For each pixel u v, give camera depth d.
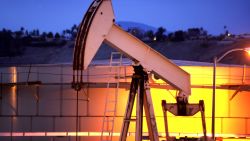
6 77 39.53
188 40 170.50
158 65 28.62
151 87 37.50
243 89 39.22
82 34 25.55
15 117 39.03
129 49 27.52
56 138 38.75
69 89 38.81
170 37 174.00
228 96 39.28
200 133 38.97
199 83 39.00
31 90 39.03
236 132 39.34
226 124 39.22
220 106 39.19
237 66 40.03
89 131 38.69
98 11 25.75
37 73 39.16
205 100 39.03
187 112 31.06
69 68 38.94
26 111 39.06
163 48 168.25
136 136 27.58
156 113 38.50
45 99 38.97
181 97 30.53
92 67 38.50
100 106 38.53
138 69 27.95
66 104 38.88
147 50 28.02
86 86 38.50
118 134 38.31
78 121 38.72
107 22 26.05
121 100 38.12
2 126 39.06
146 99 27.84
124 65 37.94
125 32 27.23
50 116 38.91
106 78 38.34
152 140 27.91
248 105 39.38
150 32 176.62
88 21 25.62
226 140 38.94
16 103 39.06
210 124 39.09
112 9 26.17
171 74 29.39
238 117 39.34
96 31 25.80
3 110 39.19
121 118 38.25
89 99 38.53
